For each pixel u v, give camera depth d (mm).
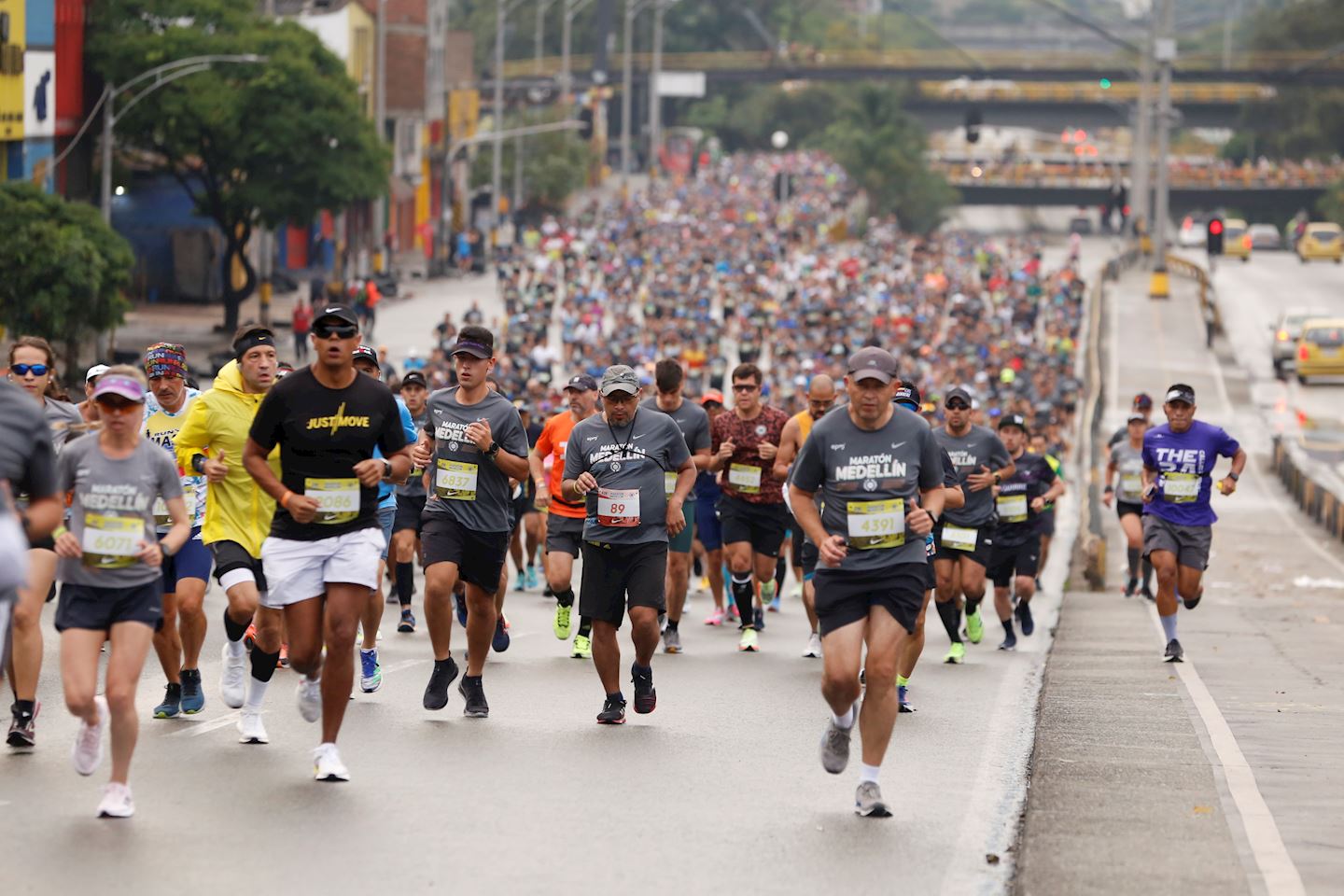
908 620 23969
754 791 25484
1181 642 44406
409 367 95500
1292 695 34844
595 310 163375
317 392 24641
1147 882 20156
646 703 30656
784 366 130125
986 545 40156
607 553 30109
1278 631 47719
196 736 28359
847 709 24141
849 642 23859
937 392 125438
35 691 27250
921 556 24078
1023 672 39031
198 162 170625
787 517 41844
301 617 25047
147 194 174875
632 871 21234
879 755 24078
